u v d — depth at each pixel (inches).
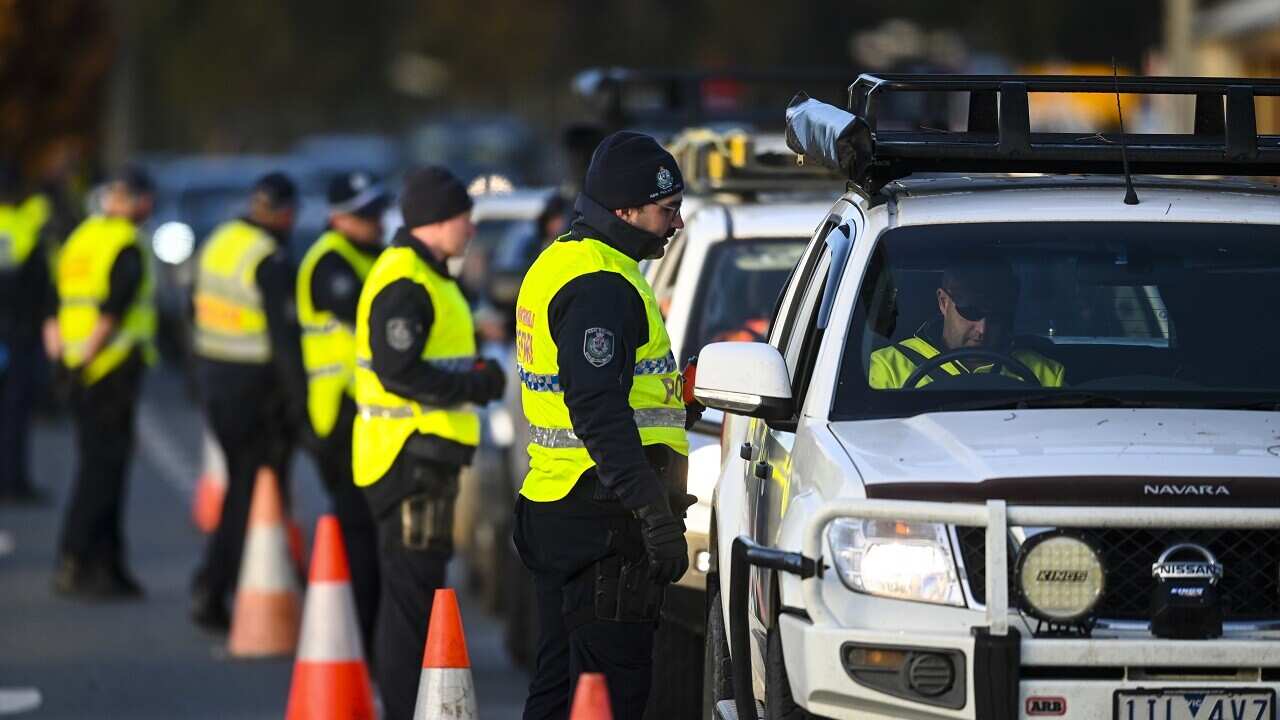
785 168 1144.8
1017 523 657.6
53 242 2046.0
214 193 3777.1
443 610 831.7
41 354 2812.5
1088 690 654.5
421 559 1020.5
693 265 1082.1
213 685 1252.5
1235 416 731.4
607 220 779.4
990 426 719.7
